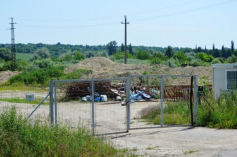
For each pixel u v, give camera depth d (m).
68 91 21.77
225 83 20.08
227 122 14.02
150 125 14.84
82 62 54.19
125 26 56.06
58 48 192.75
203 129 13.77
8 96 24.23
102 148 9.52
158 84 34.50
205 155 9.49
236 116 14.59
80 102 20.59
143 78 34.91
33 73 41.88
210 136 12.39
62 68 53.91
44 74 43.03
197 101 16.11
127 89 13.46
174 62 73.62
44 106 21.39
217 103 16.19
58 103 20.58
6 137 8.79
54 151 8.59
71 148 8.80
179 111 16.28
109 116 17.58
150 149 10.40
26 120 9.78
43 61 62.97
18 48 176.25
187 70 48.66
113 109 20.23
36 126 9.72
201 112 15.11
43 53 102.62
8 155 8.49
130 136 12.57
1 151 8.52
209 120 14.56
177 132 13.23
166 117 15.46
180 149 10.38
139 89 25.50
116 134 12.97
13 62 72.38
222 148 10.38
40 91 27.06
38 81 40.84
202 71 48.66
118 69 47.53
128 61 75.88
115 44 166.12
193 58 95.38
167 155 9.56
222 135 12.50
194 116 14.48
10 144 8.70
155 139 12.02
